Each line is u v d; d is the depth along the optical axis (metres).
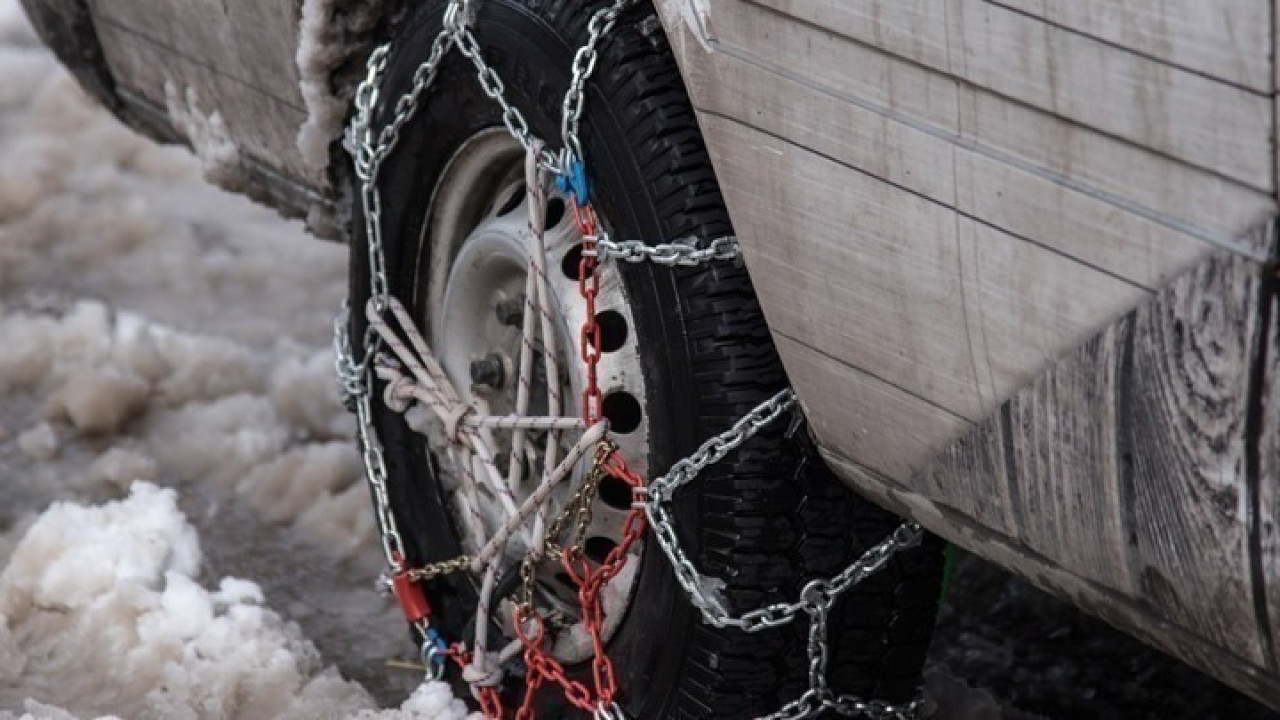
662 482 3.08
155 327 5.75
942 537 2.98
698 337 2.99
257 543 4.68
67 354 5.56
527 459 3.54
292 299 6.08
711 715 3.14
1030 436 2.48
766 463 2.99
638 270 3.09
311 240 6.54
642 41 3.09
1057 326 2.37
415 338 3.71
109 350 5.56
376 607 4.42
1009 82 2.33
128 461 4.95
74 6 4.91
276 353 5.65
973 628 4.31
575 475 3.34
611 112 3.10
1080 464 2.41
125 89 5.00
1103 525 2.42
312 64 3.86
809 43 2.61
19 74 7.76
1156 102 2.16
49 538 4.32
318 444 5.10
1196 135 2.13
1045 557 2.57
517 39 3.28
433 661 3.80
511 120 3.34
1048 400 2.43
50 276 6.19
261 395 5.38
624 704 3.33
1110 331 2.30
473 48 3.38
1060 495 2.47
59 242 6.43
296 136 4.20
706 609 3.03
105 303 6.00
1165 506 2.30
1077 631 4.27
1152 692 4.04
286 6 3.96
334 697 3.90
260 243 6.52
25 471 5.00
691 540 3.08
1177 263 2.19
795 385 2.89
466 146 3.55
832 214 2.67
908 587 3.18
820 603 3.08
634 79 3.06
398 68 3.64
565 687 3.39
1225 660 2.36
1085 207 2.28
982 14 2.34
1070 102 2.26
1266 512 2.18
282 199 4.45
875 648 3.22
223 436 5.07
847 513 3.06
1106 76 2.21
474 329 3.63
